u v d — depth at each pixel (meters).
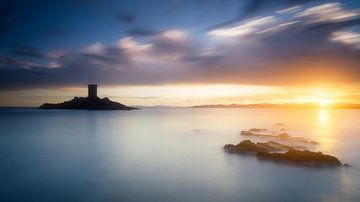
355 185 23.83
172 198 21.41
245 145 38.94
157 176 27.44
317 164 29.33
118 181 25.81
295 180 25.30
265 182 25.00
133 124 94.19
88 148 44.56
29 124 90.50
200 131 70.88
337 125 86.62
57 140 54.03
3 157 37.28
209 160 34.16
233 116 162.50
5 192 22.72
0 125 87.81
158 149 43.38
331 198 21.20
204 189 23.52
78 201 20.75
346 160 32.59
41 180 26.12
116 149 43.56
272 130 68.81
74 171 29.55
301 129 72.25
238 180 25.69
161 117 146.25
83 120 113.12
